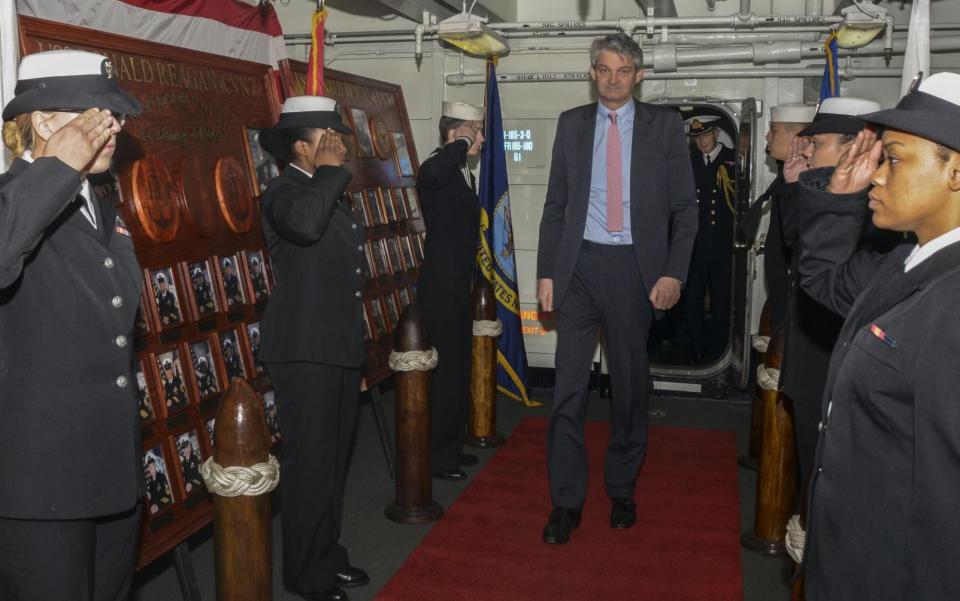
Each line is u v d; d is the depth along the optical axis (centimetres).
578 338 402
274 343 330
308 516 333
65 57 207
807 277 206
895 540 164
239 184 411
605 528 421
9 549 206
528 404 653
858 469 171
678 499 464
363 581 359
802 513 287
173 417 346
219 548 287
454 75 689
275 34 468
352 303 339
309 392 329
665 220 392
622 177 392
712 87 654
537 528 418
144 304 341
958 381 150
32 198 188
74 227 212
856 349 171
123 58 349
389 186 597
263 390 410
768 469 397
